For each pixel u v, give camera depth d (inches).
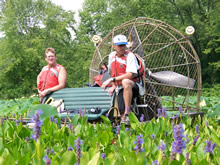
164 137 127.9
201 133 136.6
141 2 1018.7
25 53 1109.7
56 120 130.9
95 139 106.3
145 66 211.9
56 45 1216.8
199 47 1068.5
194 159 88.3
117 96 182.2
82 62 1187.3
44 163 81.0
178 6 1002.7
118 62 188.7
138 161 71.6
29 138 119.3
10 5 1119.0
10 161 74.4
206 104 314.0
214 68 1050.7
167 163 77.1
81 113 151.0
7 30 1087.0
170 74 225.8
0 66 1127.0
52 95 200.1
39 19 1181.1
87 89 193.8
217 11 909.2
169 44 226.7
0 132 117.7
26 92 1202.0
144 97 195.6
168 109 261.7
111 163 78.6
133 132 134.3
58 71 211.3
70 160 72.8
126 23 244.2
